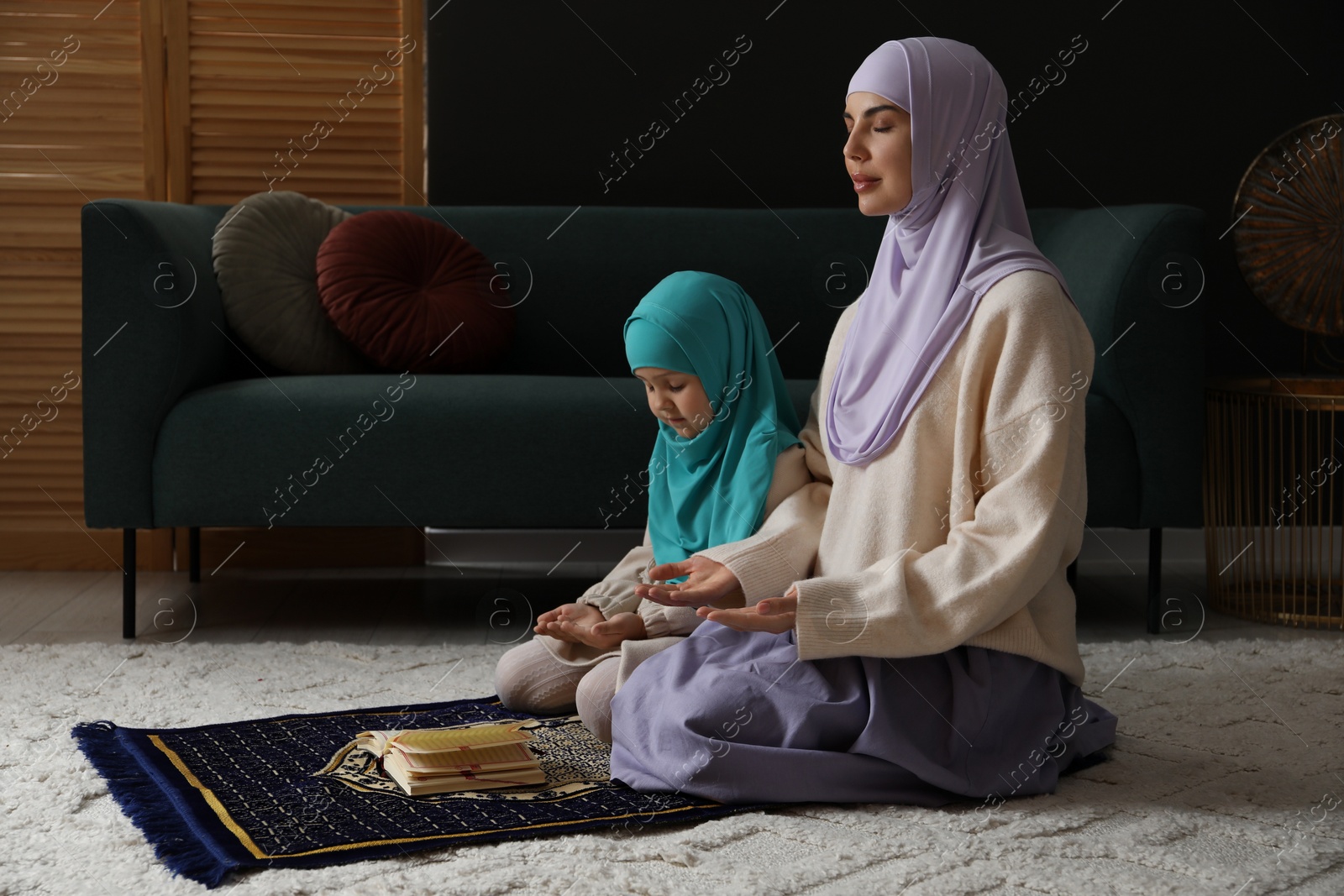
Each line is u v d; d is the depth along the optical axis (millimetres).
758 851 1214
